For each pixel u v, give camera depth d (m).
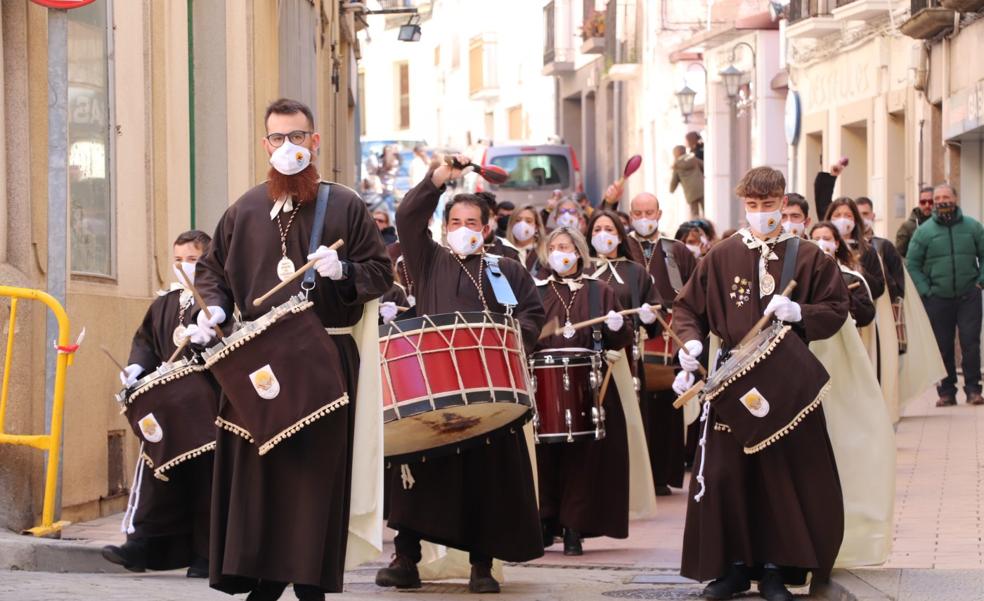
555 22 108.44
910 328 32.03
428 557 20.30
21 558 19.73
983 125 43.25
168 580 19.53
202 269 15.52
